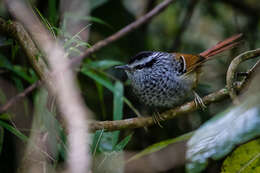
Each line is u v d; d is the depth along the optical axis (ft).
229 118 19.24
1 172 28.86
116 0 40.11
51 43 20.97
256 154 20.17
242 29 43.60
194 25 46.03
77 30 29.48
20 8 20.89
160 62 28.78
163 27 45.42
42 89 23.18
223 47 30.07
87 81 36.99
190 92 29.84
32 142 21.30
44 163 21.57
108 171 20.54
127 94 37.45
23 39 22.27
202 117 36.47
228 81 22.12
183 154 31.60
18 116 28.37
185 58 29.12
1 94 26.81
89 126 22.67
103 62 28.63
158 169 30.96
